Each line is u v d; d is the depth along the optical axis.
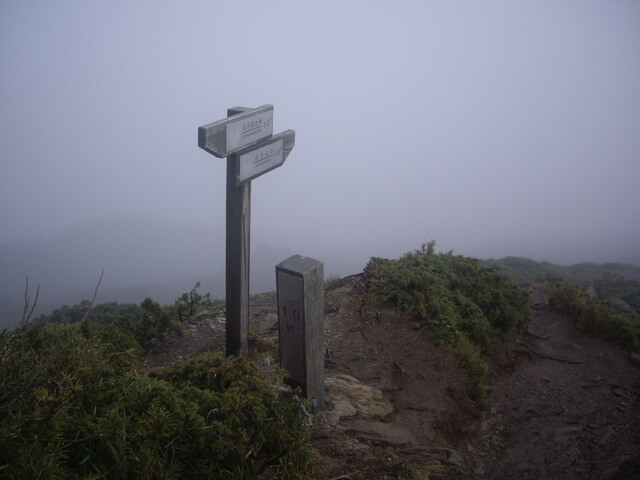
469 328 7.26
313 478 3.68
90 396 3.14
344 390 5.46
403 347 6.56
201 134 4.30
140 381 3.44
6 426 2.59
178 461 3.02
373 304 7.26
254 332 7.25
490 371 7.21
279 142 5.62
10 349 3.18
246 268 5.43
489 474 4.99
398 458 4.34
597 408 6.52
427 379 6.14
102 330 6.09
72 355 3.39
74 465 2.72
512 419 6.19
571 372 7.71
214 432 3.22
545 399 6.82
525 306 8.71
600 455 5.37
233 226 5.23
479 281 8.23
